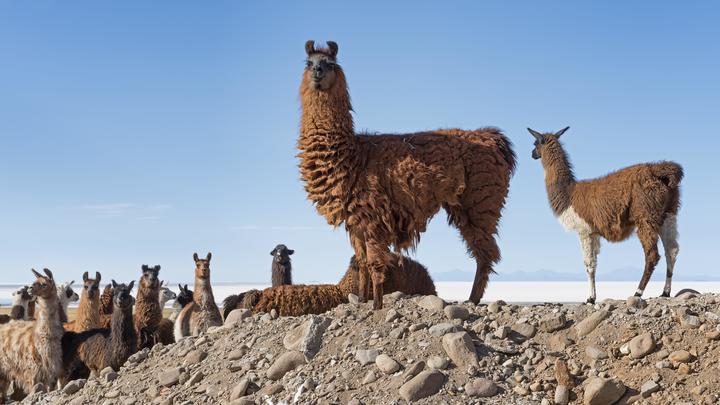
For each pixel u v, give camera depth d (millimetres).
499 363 7812
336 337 8734
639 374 7246
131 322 12750
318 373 8125
